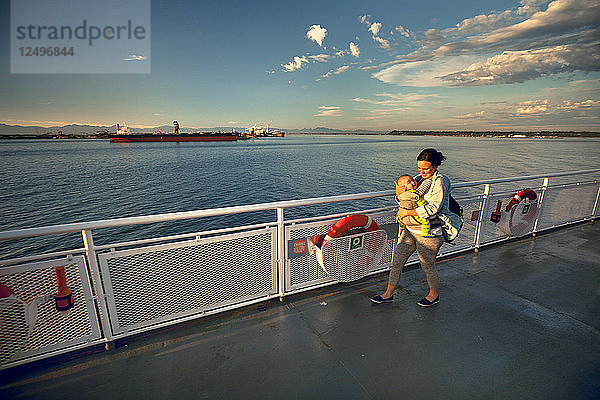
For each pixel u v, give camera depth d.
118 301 2.18
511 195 4.29
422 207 2.33
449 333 2.38
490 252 4.04
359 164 55.59
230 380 1.89
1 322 1.88
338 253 2.82
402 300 2.87
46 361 2.05
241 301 2.69
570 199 4.98
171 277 2.32
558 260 3.79
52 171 46.41
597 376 1.95
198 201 25.98
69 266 2.01
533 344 2.26
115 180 37.16
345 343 2.25
